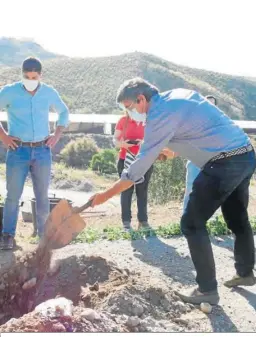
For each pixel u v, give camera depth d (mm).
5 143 6949
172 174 14109
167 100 4746
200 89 79125
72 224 5223
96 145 33500
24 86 6844
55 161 31281
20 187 7098
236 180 4859
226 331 4629
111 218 10695
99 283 5082
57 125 7191
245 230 5387
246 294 5465
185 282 5820
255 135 38188
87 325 4031
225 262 6598
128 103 4793
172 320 4727
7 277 5309
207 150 4832
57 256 6566
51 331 3857
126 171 4797
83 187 21812
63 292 5078
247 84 88062
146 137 4734
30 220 10367
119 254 6832
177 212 10875
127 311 4617
